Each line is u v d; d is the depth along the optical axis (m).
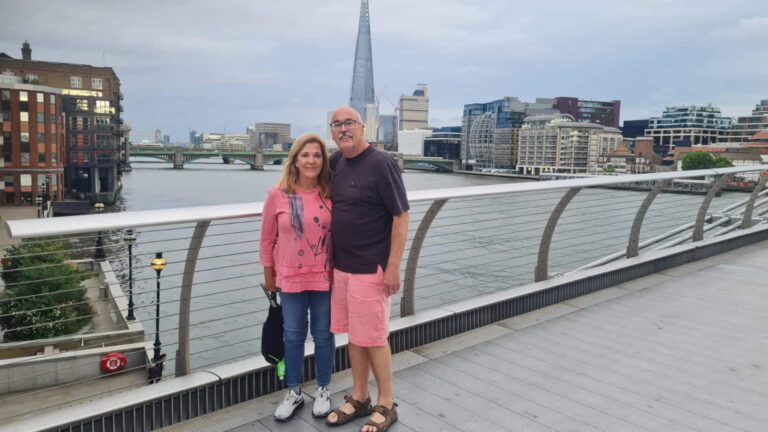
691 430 2.66
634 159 175.38
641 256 5.71
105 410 2.50
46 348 11.95
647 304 4.68
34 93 68.44
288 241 2.66
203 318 22.36
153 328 21.36
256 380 3.00
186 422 2.73
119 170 109.50
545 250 4.77
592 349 3.69
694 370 3.37
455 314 3.95
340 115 2.58
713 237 6.77
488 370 3.35
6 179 67.81
